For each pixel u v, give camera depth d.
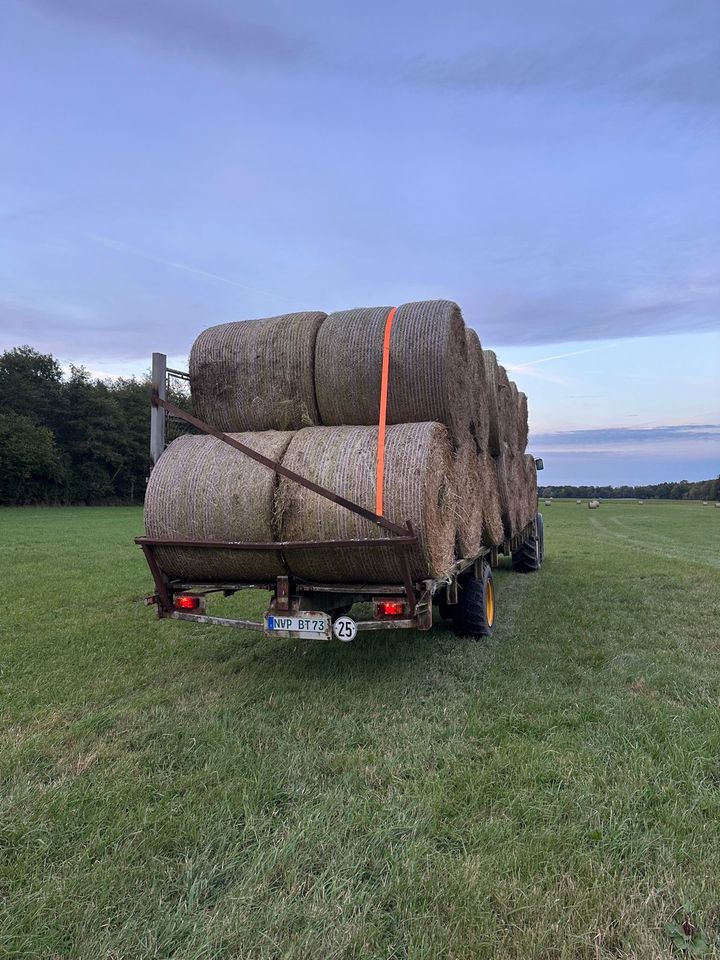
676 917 2.11
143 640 6.04
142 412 62.56
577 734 3.57
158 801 2.90
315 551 4.09
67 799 2.90
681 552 13.98
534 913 2.10
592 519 29.61
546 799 2.83
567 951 1.93
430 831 2.59
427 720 3.85
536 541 10.44
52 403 54.47
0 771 3.22
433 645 5.67
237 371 4.95
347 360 4.60
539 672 4.77
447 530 4.52
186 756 3.39
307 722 3.86
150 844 2.54
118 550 14.33
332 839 2.55
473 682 4.56
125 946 2.00
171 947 2.00
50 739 3.65
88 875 2.33
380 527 3.95
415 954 1.93
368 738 3.61
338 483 4.07
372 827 2.64
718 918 2.09
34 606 7.66
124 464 58.75
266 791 2.96
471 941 1.97
